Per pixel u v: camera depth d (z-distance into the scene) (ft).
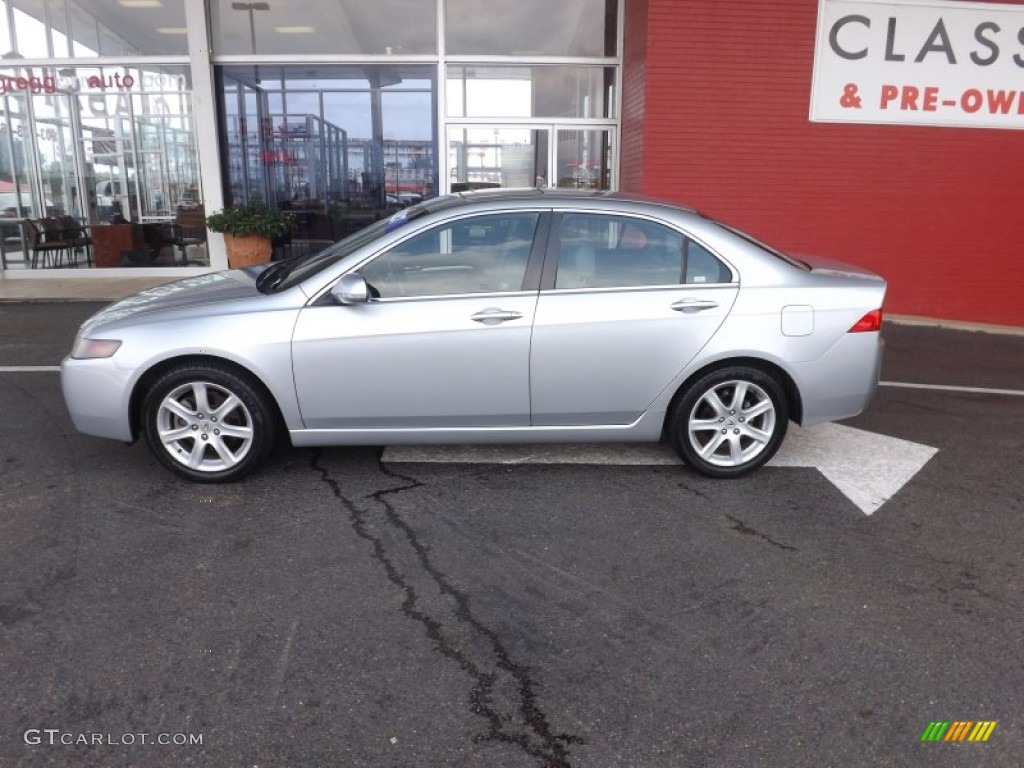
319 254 16.57
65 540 12.96
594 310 14.75
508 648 10.39
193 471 15.02
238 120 39.88
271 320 14.46
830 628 10.93
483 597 11.54
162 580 11.82
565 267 14.93
